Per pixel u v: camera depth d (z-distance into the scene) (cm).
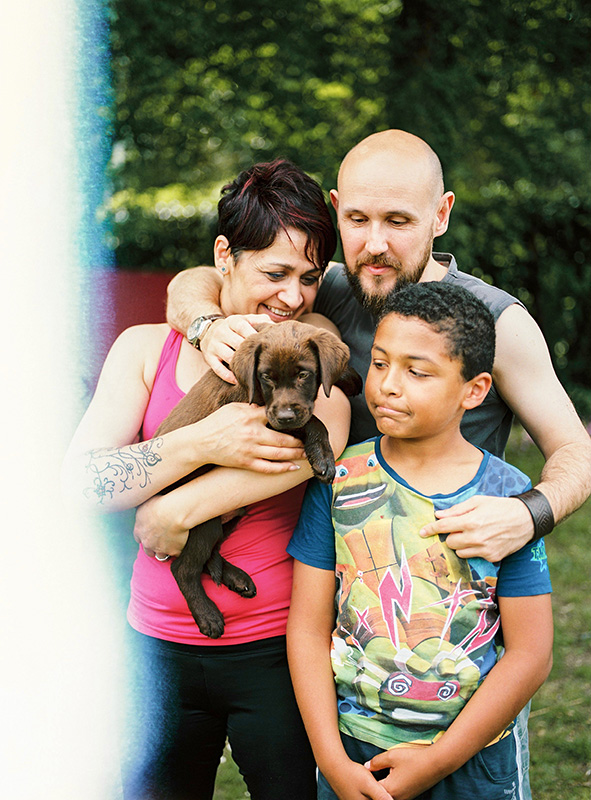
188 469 264
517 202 1111
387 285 281
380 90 1022
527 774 263
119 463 268
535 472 912
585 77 1059
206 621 268
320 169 996
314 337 269
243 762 278
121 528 454
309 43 1009
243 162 1013
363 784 226
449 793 233
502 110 1047
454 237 1062
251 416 260
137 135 936
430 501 238
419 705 229
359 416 299
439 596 232
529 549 240
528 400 282
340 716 241
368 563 239
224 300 306
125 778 287
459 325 231
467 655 230
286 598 276
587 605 613
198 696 279
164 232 1093
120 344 304
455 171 1003
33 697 279
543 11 1013
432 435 240
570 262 1162
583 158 1073
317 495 259
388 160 271
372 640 235
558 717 470
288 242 275
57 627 286
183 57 945
